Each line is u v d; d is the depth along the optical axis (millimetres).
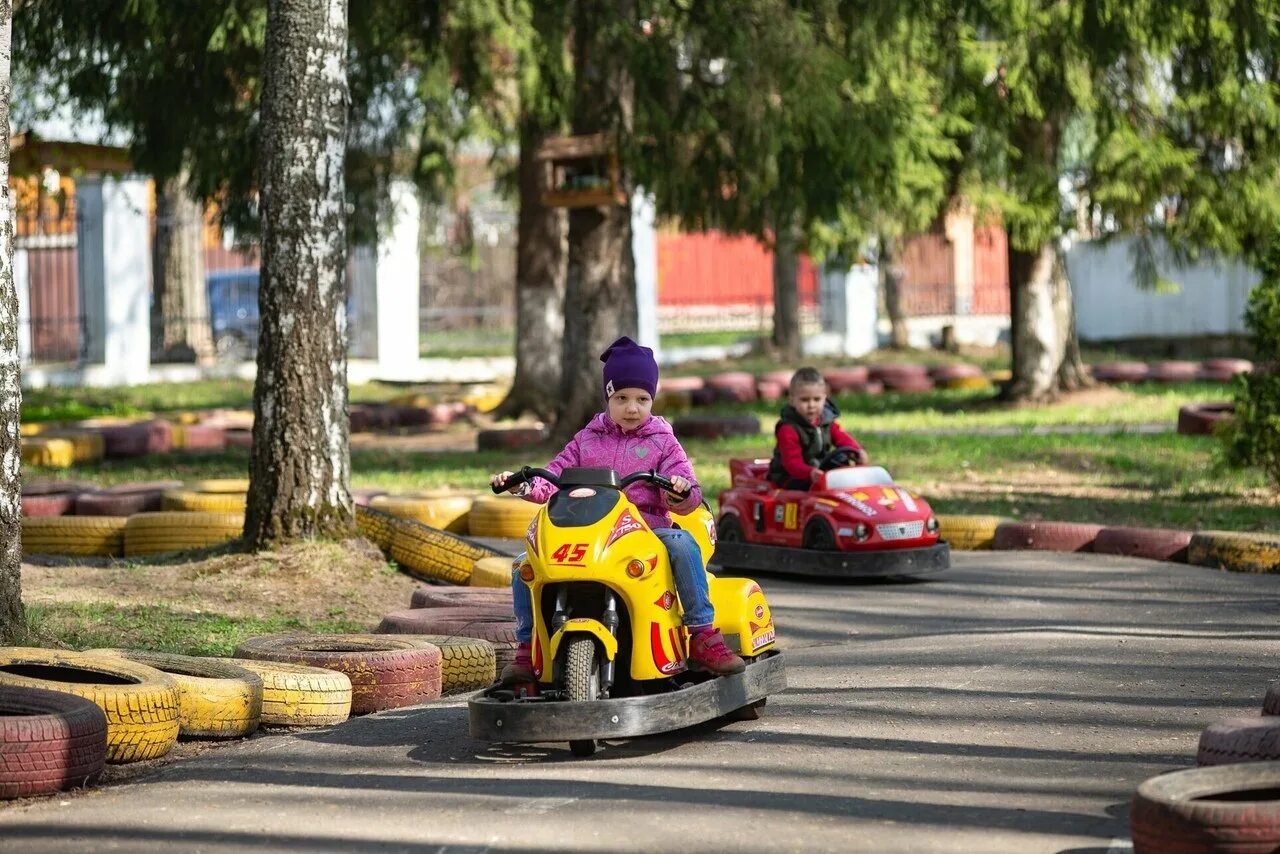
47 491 16594
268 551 12406
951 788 6547
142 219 34188
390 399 31500
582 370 23391
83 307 34031
